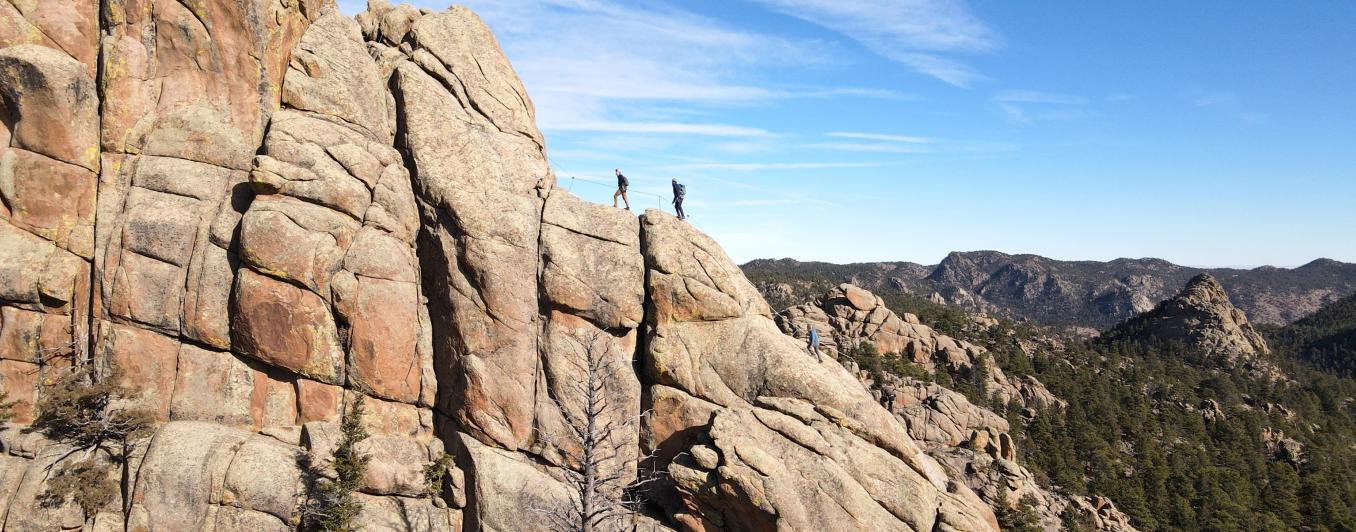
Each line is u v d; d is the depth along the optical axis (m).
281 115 34.38
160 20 33.28
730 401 35.19
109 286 32.25
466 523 33.06
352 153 34.72
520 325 34.34
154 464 29.95
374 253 33.62
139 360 32.31
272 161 32.56
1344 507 88.38
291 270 32.44
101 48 33.16
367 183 34.84
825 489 32.41
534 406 34.31
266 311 32.50
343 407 33.84
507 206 35.53
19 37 31.81
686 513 33.28
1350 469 108.19
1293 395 146.88
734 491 31.72
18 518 29.16
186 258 32.91
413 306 34.72
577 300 35.00
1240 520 80.31
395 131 37.28
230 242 33.28
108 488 30.22
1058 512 61.56
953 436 64.44
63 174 32.16
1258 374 161.75
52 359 32.31
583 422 34.16
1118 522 68.25
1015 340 119.06
